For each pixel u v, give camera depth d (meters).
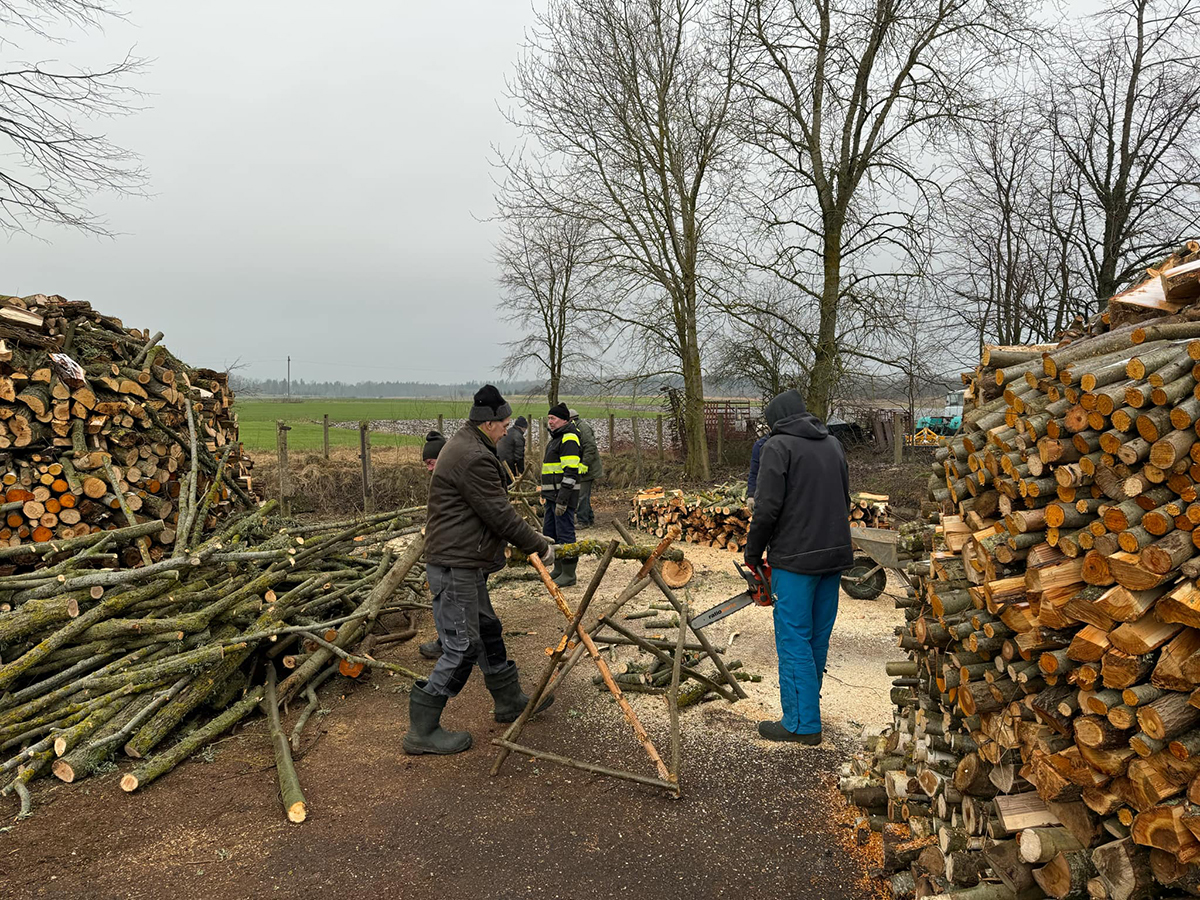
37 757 3.64
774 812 3.43
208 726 4.13
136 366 6.42
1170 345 2.24
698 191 15.94
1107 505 2.15
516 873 2.98
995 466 2.54
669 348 16.83
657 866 3.03
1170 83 10.62
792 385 16.80
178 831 3.26
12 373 5.41
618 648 5.71
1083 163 11.52
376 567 6.33
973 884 2.45
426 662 5.48
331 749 4.09
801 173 13.40
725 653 5.61
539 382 19.89
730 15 13.32
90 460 5.66
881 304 13.30
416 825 3.32
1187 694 1.90
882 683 4.96
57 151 9.21
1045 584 2.19
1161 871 1.93
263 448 17.70
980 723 2.53
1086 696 2.05
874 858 3.05
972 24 11.91
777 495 3.86
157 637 4.39
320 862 3.05
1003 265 13.22
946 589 2.80
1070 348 2.48
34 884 2.88
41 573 4.56
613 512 13.42
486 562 3.97
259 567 5.44
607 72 15.51
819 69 13.26
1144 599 1.94
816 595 4.15
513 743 3.91
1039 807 2.32
